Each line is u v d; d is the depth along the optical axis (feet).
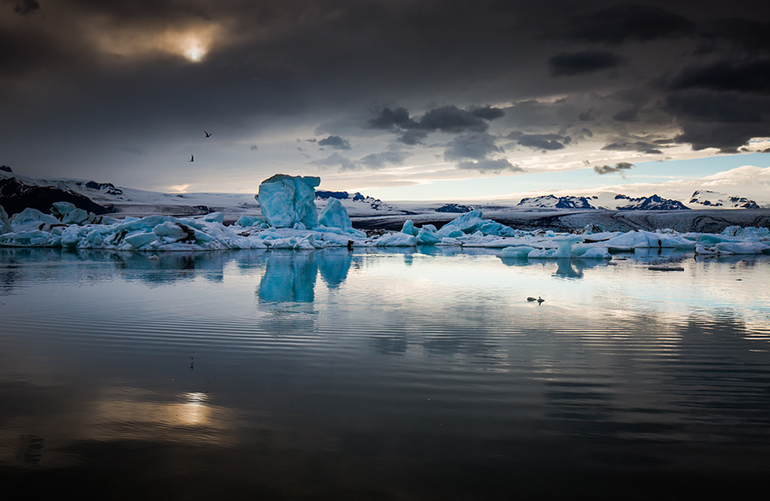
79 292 40.24
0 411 13.56
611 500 9.20
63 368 17.83
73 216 174.09
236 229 165.27
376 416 13.25
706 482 9.93
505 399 14.69
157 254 100.68
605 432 12.32
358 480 9.82
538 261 85.25
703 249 104.53
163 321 27.30
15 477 9.89
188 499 9.12
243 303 34.30
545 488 9.59
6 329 25.00
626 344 21.91
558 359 19.29
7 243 126.41
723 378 16.99
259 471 10.18
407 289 43.16
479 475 10.07
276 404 14.14
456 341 22.36
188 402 14.28
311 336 23.39
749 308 32.50
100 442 11.55
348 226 189.67
